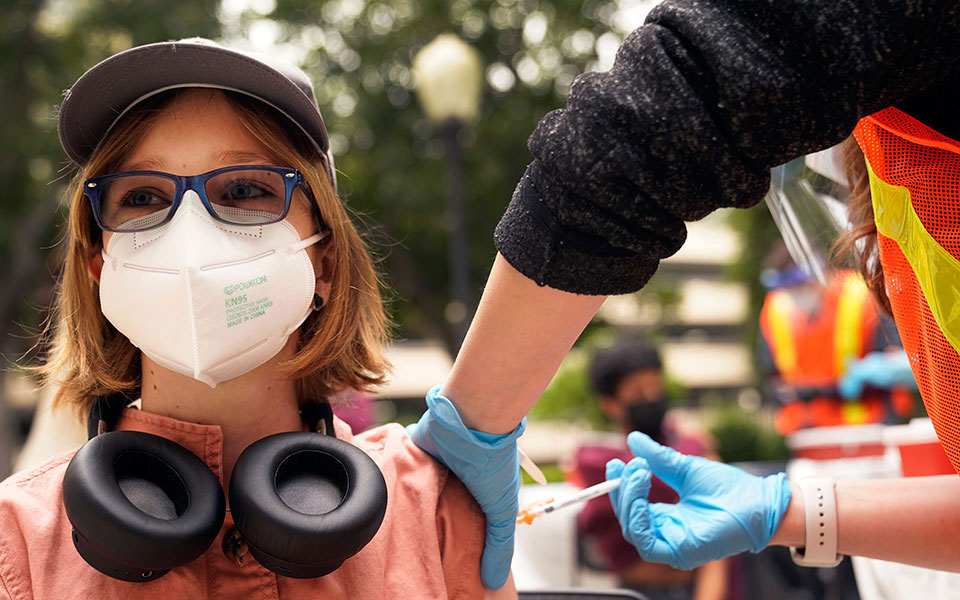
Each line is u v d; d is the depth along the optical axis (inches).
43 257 518.9
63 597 46.1
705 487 62.5
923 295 48.8
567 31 573.3
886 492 60.6
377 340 60.7
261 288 50.4
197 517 44.9
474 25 573.6
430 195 518.6
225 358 49.6
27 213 517.7
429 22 562.6
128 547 42.8
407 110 551.2
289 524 44.5
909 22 36.4
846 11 36.8
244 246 50.4
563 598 67.9
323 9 560.4
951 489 59.6
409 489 54.5
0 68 512.7
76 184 55.2
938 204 45.7
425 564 52.4
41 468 51.0
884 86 37.7
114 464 45.7
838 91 37.2
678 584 119.3
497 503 54.0
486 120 550.9
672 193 39.4
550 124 42.1
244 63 49.5
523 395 49.9
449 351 589.3
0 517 47.9
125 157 51.8
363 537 46.1
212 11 534.3
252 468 46.6
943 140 44.1
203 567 49.6
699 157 38.7
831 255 63.6
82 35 526.9
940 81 42.5
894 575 75.0
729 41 38.0
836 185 63.9
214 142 50.9
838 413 175.0
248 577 49.9
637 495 60.6
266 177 51.7
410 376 809.5
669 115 38.4
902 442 84.5
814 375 180.5
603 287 42.8
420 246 552.1
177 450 47.9
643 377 135.9
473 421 51.4
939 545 58.9
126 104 51.5
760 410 422.3
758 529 60.1
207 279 48.4
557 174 40.8
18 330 518.9
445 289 573.6
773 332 189.6
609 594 67.9
